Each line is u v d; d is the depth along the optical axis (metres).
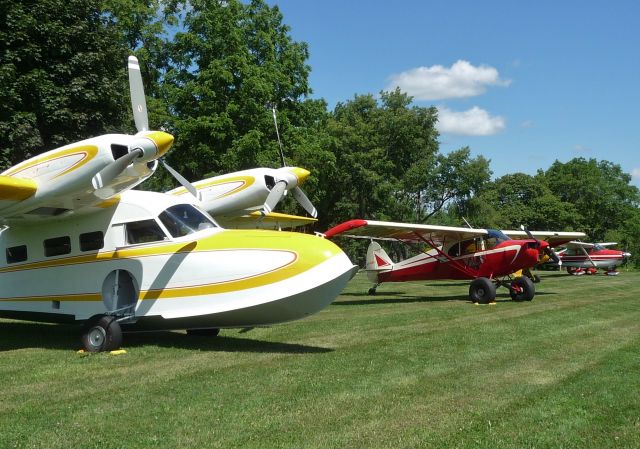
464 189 42.50
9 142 14.35
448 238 16.72
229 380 5.86
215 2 24.02
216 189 10.72
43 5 15.12
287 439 4.07
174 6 26.91
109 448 3.93
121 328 8.52
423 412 4.70
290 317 7.70
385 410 4.75
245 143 21.39
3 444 4.02
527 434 4.14
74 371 6.45
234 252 7.80
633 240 57.66
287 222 14.36
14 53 14.30
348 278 7.66
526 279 15.33
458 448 3.88
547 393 5.27
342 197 41.47
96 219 8.62
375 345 7.93
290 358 7.03
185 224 8.34
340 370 6.29
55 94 15.06
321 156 27.50
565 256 32.62
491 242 16.23
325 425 4.38
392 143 42.81
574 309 12.71
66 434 4.22
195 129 22.42
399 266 17.81
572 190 61.84
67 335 9.90
